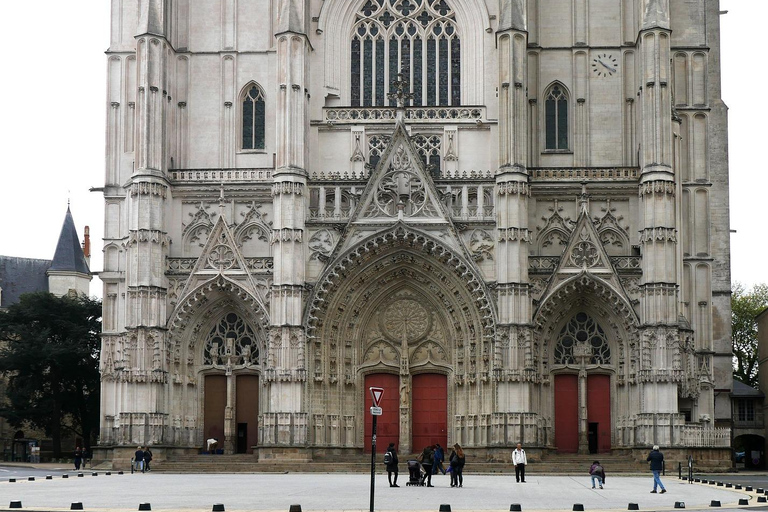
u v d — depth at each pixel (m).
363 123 76.94
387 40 78.69
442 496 44.12
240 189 75.25
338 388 73.88
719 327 87.88
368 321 75.25
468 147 76.62
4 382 112.50
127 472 68.00
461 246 72.25
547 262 72.75
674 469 68.44
